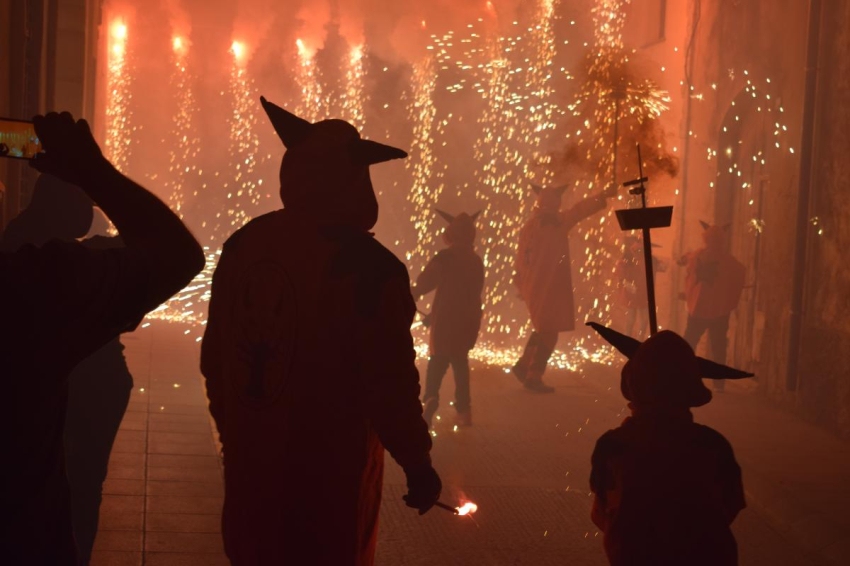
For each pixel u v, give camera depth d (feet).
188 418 34.32
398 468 30.35
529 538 24.38
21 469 6.93
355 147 12.78
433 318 36.58
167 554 21.36
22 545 7.00
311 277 12.24
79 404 18.47
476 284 36.60
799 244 39.99
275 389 12.17
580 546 23.93
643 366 14.37
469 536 24.36
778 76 43.47
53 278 6.84
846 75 37.91
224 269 13.07
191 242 7.74
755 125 47.32
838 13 38.52
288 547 11.93
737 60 47.78
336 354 12.12
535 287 44.21
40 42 32.78
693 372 14.29
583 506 27.20
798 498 28.19
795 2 42.01
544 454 32.73
